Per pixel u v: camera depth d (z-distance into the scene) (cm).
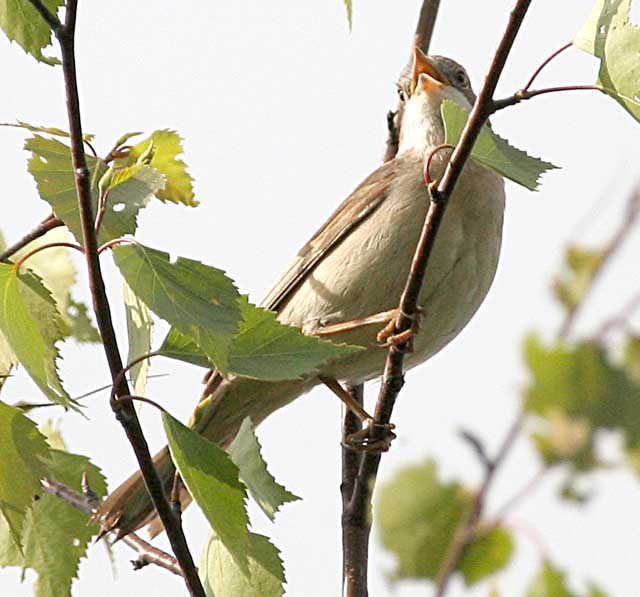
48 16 565
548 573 647
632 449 535
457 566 644
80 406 635
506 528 643
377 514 661
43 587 845
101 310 592
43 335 639
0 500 673
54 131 674
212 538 708
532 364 549
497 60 604
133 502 853
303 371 623
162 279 582
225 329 579
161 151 818
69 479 872
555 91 605
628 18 581
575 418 541
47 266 880
